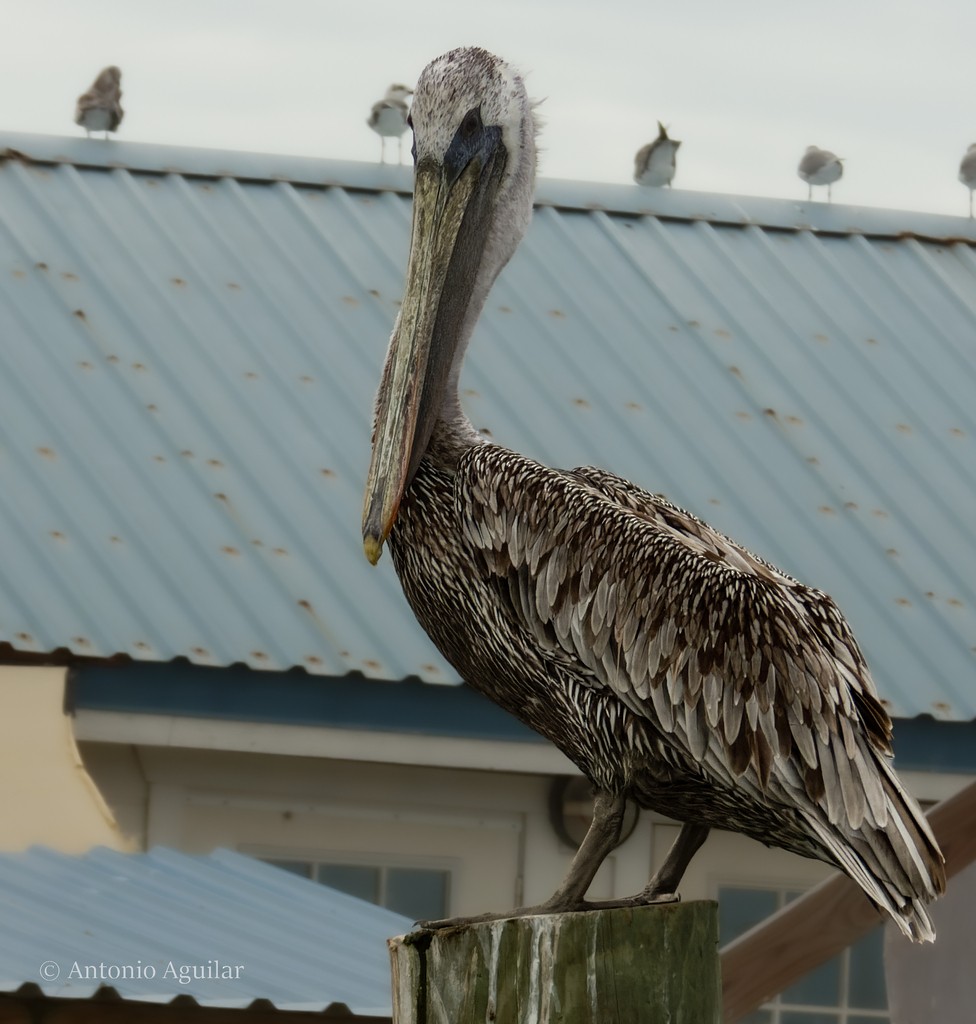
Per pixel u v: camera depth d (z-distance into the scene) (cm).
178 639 1354
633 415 1630
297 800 1433
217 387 1591
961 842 935
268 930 1153
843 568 1514
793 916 911
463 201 773
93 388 1565
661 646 713
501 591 738
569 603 726
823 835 687
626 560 724
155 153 1897
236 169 1894
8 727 1288
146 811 1405
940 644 1466
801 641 701
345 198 1872
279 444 1546
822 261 1909
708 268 1864
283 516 1479
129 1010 977
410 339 752
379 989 1085
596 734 729
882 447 1652
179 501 1472
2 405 1530
